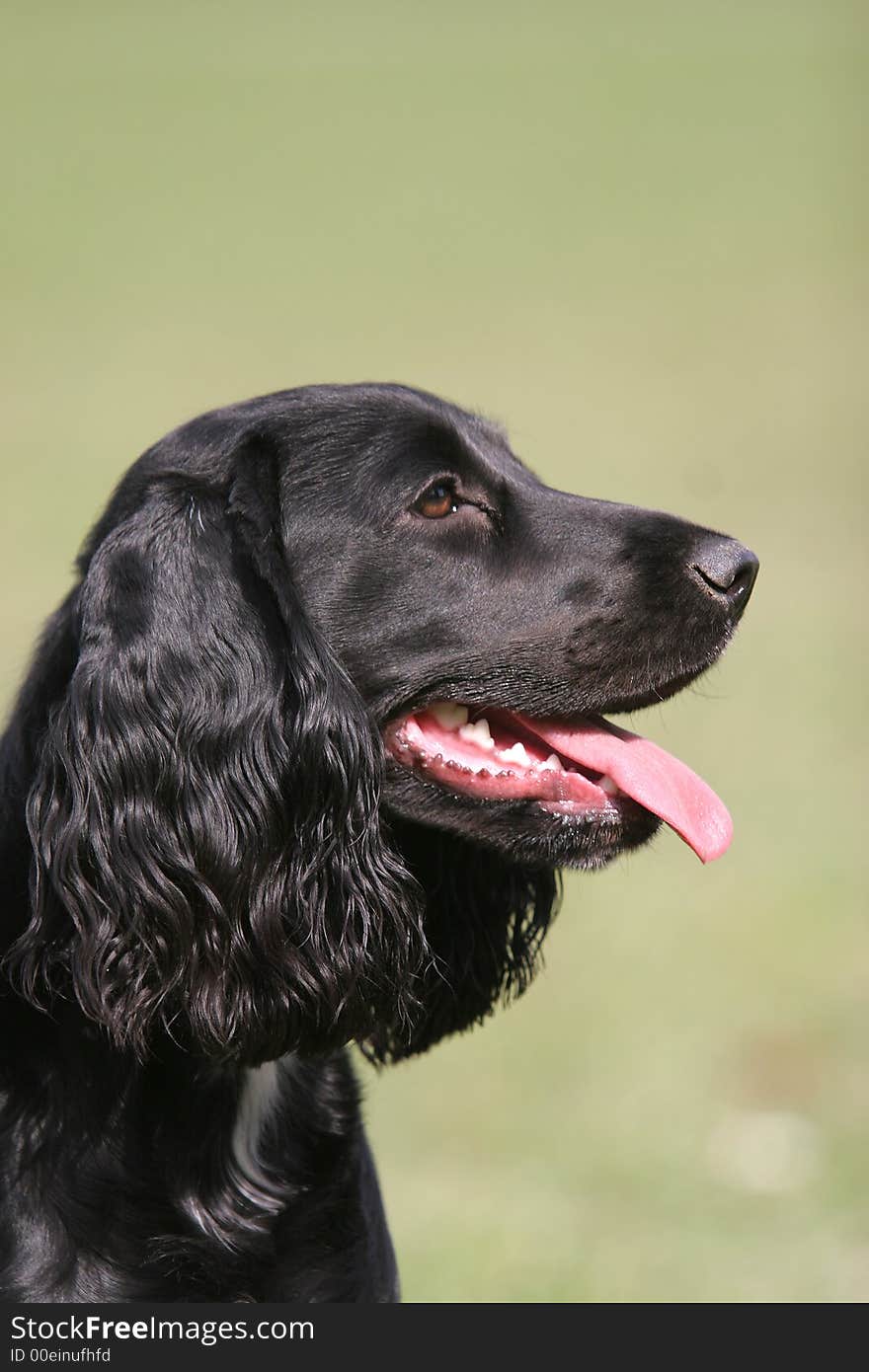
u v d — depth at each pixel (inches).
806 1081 485.4
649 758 266.5
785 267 2292.1
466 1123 468.8
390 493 260.1
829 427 1425.9
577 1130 463.2
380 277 2282.2
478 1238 394.6
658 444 1353.3
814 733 781.3
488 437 278.8
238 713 242.2
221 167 3164.4
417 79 4097.0
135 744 239.0
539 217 2721.5
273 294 2158.0
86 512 1133.7
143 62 4325.8
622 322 1967.3
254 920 241.1
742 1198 419.8
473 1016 292.5
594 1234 401.4
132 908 236.2
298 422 259.4
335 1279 249.9
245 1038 239.9
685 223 2640.3
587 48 4500.5
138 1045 233.9
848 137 3380.9
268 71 4220.0
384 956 250.1
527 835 263.1
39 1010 241.0
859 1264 382.0
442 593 262.1
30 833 240.7
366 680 261.3
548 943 588.4
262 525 249.9
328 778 245.1
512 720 276.8
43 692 252.8
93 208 2792.8
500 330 1921.8
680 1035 515.5
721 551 271.0
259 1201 245.8
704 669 270.7
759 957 568.7
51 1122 238.2
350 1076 263.1
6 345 1828.2
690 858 671.1
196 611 242.8
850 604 959.6
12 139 3366.1
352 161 3243.1
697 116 3580.2
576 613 263.4
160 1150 240.8
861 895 613.3
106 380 1632.6
